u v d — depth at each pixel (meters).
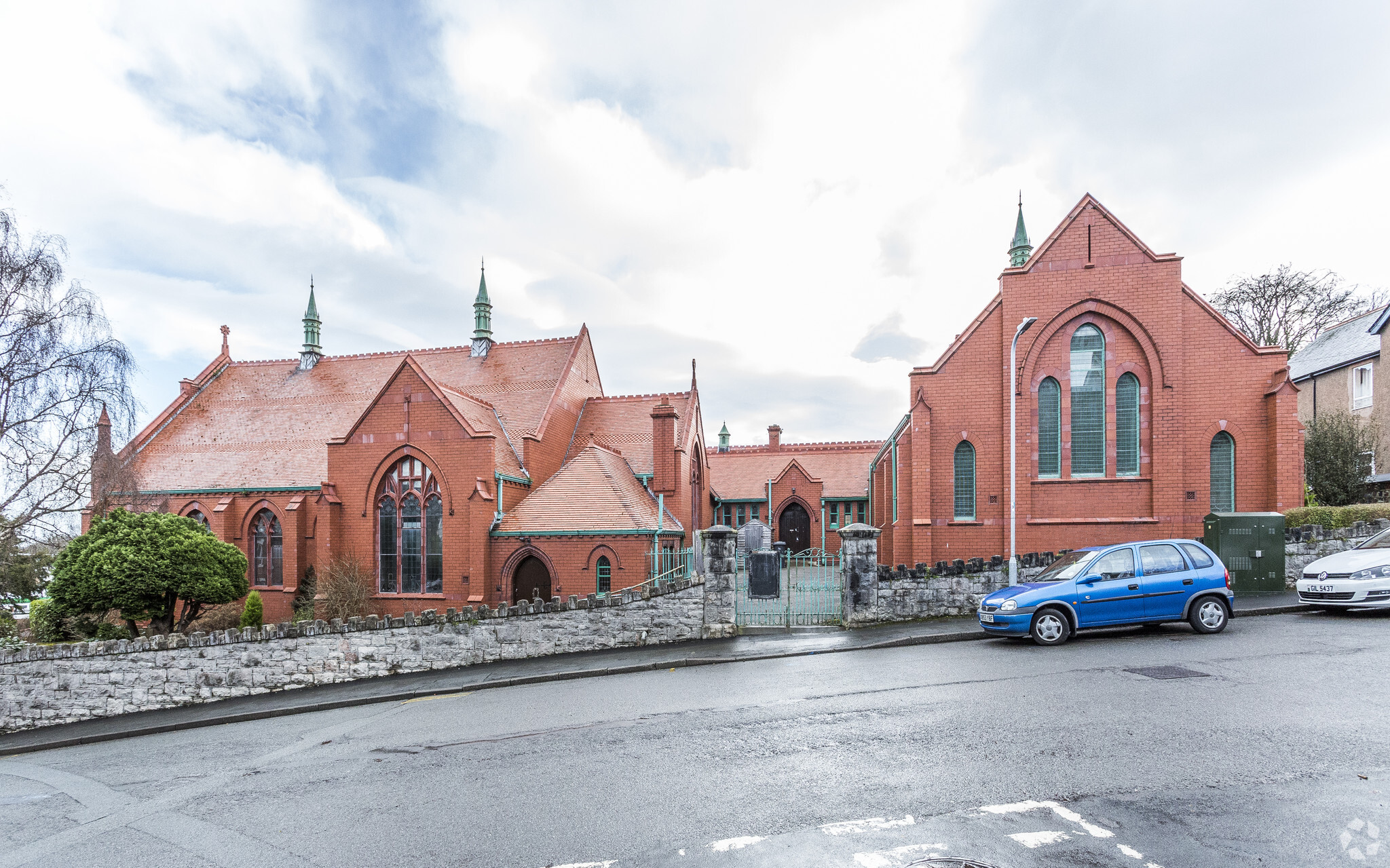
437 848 6.30
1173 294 22.47
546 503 25.84
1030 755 7.57
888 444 30.62
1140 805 6.21
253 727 13.08
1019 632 13.52
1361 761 6.97
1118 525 22.72
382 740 10.56
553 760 8.59
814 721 9.45
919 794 6.71
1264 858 5.22
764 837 5.98
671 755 8.43
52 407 21.02
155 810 8.17
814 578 18.42
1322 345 36.00
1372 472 27.12
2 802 9.23
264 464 31.08
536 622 16.66
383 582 27.03
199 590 23.41
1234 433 22.06
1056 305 23.23
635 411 33.94
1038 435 23.50
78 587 21.75
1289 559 17.97
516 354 34.38
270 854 6.52
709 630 16.61
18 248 20.92
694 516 34.53
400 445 26.55
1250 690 9.56
